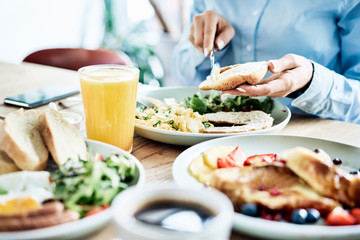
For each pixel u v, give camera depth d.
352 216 0.71
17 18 3.98
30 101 1.52
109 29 4.54
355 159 1.00
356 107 1.66
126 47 4.33
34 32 4.19
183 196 0.61
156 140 1.16
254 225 0.64
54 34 4.41
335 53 2.04
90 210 0.69
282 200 0.71
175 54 2.40
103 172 0.74
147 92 1.64
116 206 0.56
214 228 0.51
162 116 1.33
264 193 0.73
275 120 1.41
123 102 1.03
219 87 1.32
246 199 0.72
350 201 0.73
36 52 2.83
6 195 0.67
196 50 2.20
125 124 1.06
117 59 2.81
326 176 0.74
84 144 0.96
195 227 0.54
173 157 1.09
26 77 1.99
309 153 0.77
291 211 0.71
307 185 0.77
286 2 2.03
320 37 1.99
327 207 0.71
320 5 1.96
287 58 1.47
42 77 2.00
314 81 1.48
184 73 2.35
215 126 1.35
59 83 1.89
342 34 2.00
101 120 1.04
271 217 0.70
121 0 4.56
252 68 1.32
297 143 1.07
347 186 0.74
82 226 0.60
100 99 1.01
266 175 0.78
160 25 4.53
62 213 0.63
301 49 2.03
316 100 1.54
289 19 2.03
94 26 4.66
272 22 2.08
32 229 0.60
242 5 2.16
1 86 1.81
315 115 1.65
